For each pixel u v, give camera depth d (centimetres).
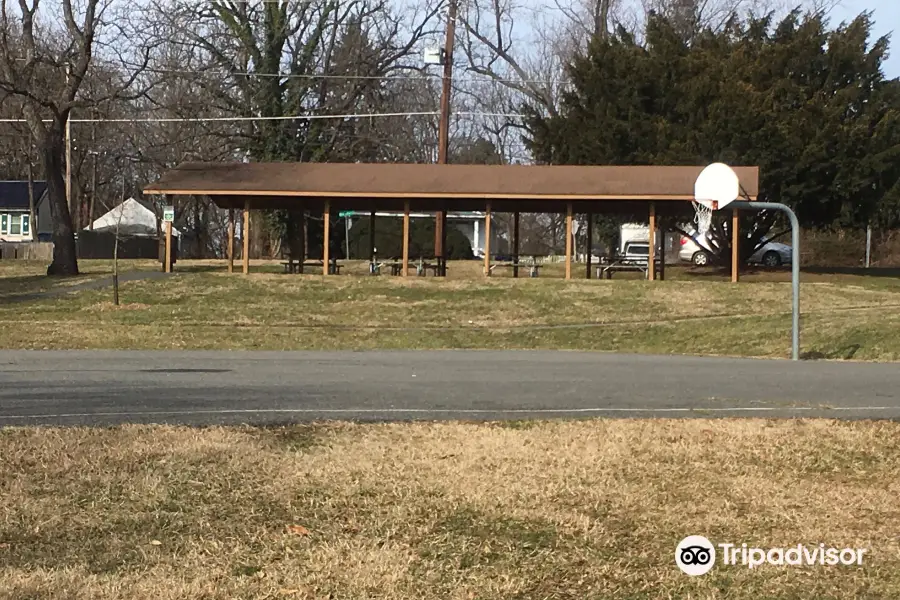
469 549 486
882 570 469
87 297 2330
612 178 2802
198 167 2977
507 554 480
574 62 3841
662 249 3048
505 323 2130
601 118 3231
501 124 5859
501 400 955
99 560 462
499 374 1207
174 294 2406
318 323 2092
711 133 2942
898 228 4000
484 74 4816
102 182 5869
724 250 3331
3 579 433
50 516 523
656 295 2444
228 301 2333
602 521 531
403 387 1058
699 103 3061
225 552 475
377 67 4697
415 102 5497
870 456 675
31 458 641
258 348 1700
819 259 4672
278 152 4403
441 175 2873
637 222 3944
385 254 4497
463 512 541
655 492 584
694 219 2983
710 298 2408
